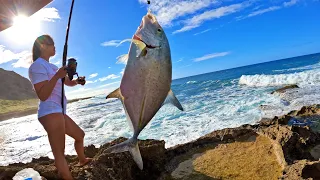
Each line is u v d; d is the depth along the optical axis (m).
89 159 2.58
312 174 2.27
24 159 5.81
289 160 2.57
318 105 5.37
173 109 8.68
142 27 1.69
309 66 19.00
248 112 6.79
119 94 1.79
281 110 6.62
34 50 2.24
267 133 3.21
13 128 12.81
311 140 3.10
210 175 2.58
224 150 3.06
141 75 1.71
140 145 2.96
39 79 2.08
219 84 18.03
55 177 2.33
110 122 8.70
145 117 1.78
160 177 2.72
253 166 2.62
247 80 15.09
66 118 2.42
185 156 3.07
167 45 1.75
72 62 2.06
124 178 2.57
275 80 13.08
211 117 6.75
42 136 8.56
